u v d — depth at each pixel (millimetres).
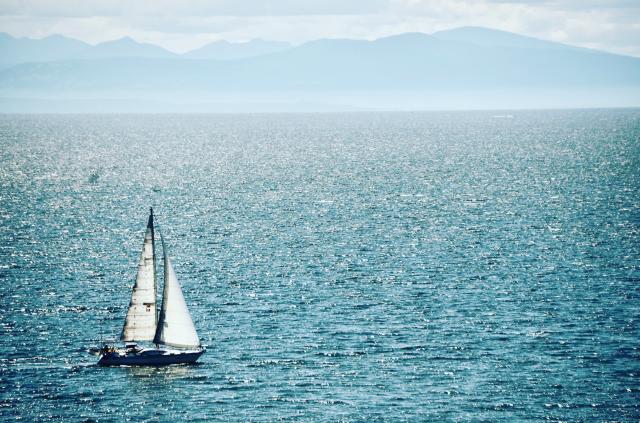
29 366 149125
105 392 138875
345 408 133125
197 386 141125
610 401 135125
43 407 133500
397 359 152375
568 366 148500
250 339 162875
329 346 159000
